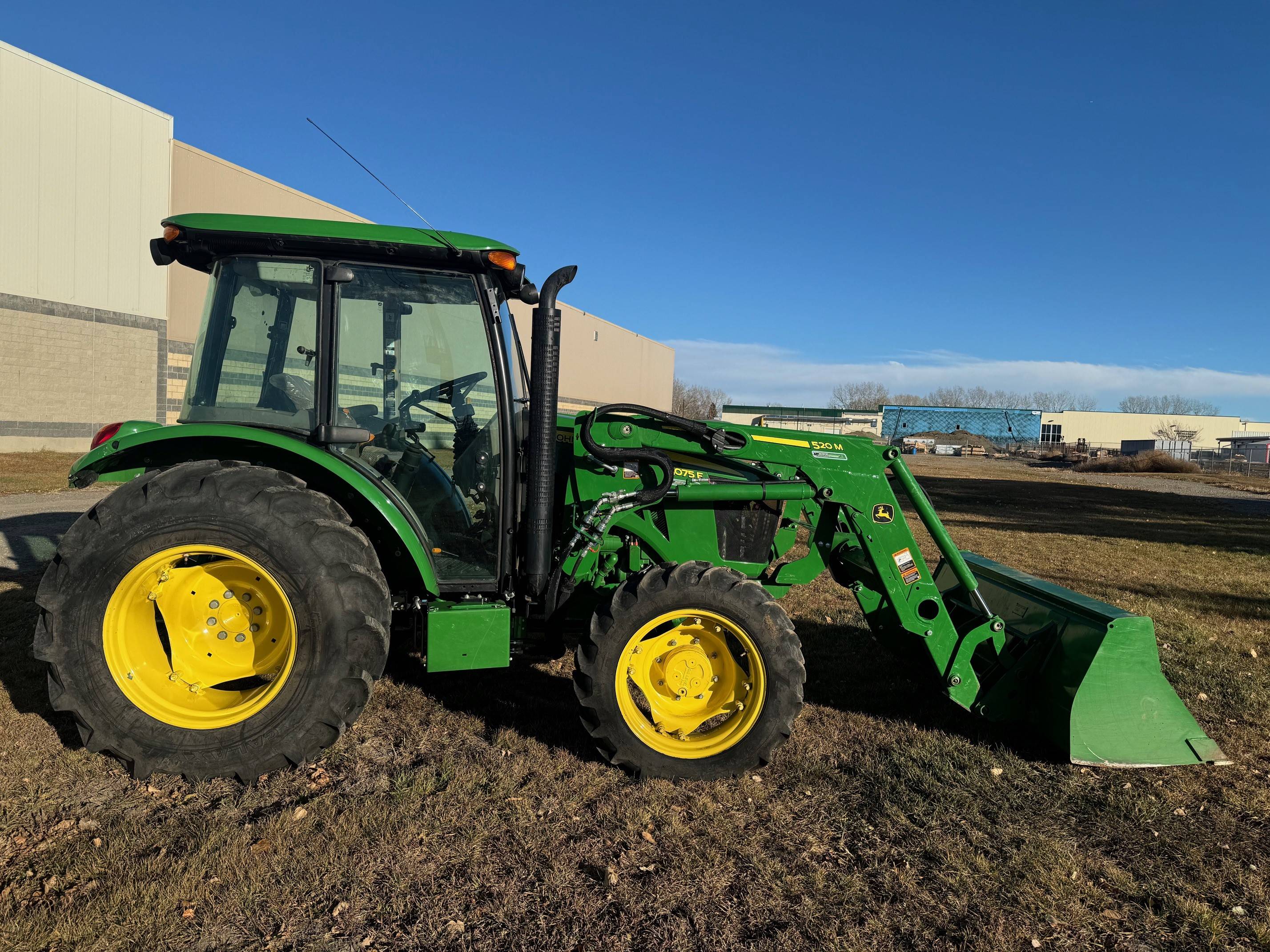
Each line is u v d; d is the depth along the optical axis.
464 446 3.32
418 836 2.55
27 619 4.80
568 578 3.35
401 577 3.47
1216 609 6.66
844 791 3.03
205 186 18.83
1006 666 3.65
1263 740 3.68
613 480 3.59
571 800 2.84
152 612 2.94
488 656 3.06
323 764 3.06
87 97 16.39
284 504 2.87
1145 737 3.34
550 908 2.24
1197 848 2.71
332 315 3.14
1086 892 2.43
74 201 16.39
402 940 2.08
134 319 17.72
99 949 2.00
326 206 21.77
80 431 16.81
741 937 2.16
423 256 3.16
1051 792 3.07
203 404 3.15
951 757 3.36
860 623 5.62
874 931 2.20
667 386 50.44
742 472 3.66
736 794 2.96
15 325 15.56
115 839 2.47
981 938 2.20
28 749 3.05
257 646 2.99
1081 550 10.07
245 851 2.44
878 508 3.60
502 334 3.29
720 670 3.22
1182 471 36.12
